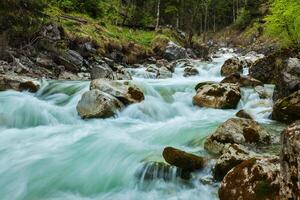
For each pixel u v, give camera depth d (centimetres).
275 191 471
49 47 1839
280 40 1964
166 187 629
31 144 866
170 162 653
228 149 629
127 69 2147
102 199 616
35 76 1587
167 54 2816
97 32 2466
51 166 732
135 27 3397
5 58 1616
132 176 666
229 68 2173
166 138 886
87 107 1101
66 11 2795
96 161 744
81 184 665
